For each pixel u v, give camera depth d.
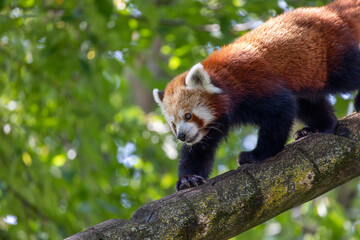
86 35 12.33
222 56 8.05
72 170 12.12
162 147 13.53
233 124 8.29
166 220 5.78
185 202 5.96
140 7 11.27
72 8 12.14
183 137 8.08
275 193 6.21
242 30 12.75
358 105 8.41
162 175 15.48
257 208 6.16
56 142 13.73
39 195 11.49
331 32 8.03
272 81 7.59
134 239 5.61
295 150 6.57
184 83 8.32
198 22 12.52
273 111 7.52
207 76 7.87
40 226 11.59
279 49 7.74
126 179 14.30
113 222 5.76
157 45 16.83
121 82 15.57
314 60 7.86
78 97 13.39
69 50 12.66
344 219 12.11
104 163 13.25
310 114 8.89
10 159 11.59
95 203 11.70
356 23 8.28
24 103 12.71
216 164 12.99
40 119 13.34
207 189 6.12
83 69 11.97
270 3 12.00
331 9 8.45
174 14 12.88
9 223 11.34
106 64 13.40
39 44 12.64
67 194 12.46
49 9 12.11
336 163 6.45
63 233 11.37
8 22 11.99
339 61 8.01
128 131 13.55
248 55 7.79
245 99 7.71
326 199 12.23
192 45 13.39
